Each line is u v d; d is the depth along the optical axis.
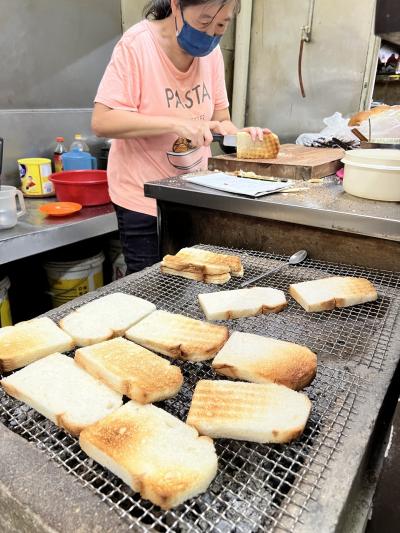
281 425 0.64
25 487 0.56
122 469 0.57
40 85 2.32
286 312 1.01
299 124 3.25
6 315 1.97
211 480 0.58
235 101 3.44
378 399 0.71
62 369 0.78
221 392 0.71
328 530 0.50
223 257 1.22
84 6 2.39
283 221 1.26
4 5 2.06
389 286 1.10
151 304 1.01
